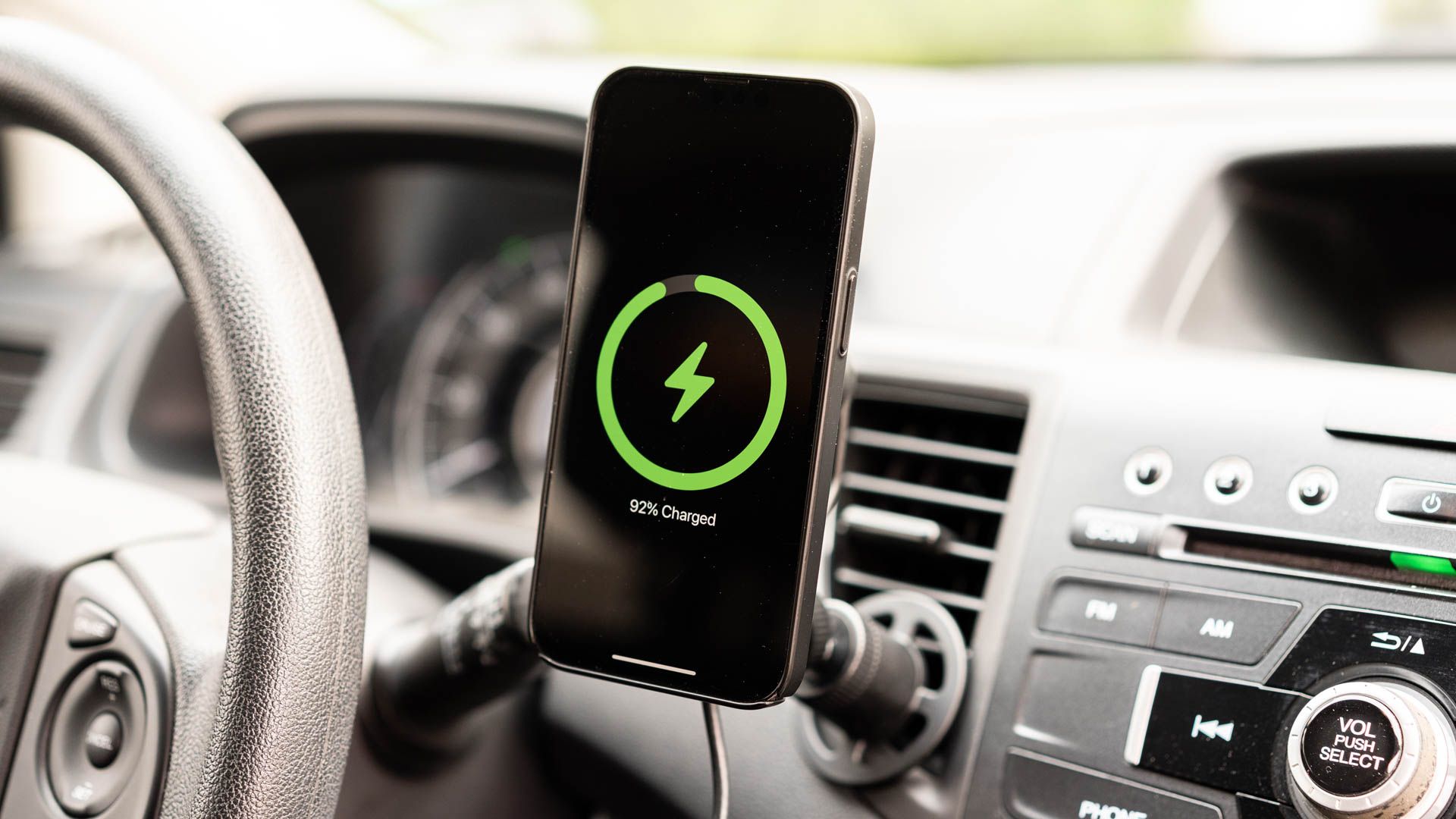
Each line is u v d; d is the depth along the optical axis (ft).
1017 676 2.23
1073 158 2.84
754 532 1.63
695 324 1.68
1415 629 1.92
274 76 5.45
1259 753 1.99
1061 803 2.14
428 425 5.54
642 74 1.73
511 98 4.16
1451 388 2.01
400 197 4.91
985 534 2.42
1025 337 2.62
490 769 2.77
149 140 1.71
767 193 1.67
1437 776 1.78
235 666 1.57
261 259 1.67
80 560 2.11
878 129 3.15
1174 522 2.15
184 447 3.91
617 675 1.68
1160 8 3.46
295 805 1.58
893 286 2.81
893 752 2.28
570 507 1.72
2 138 5.30
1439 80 2.87
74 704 2.04
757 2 4.25
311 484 1.62
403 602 2.83
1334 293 2.81
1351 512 2.01
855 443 2.53
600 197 1.74
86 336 3.88
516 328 5.43
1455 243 2.68
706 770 2.56
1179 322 2.60
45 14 5.46
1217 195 2.69
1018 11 3.67
